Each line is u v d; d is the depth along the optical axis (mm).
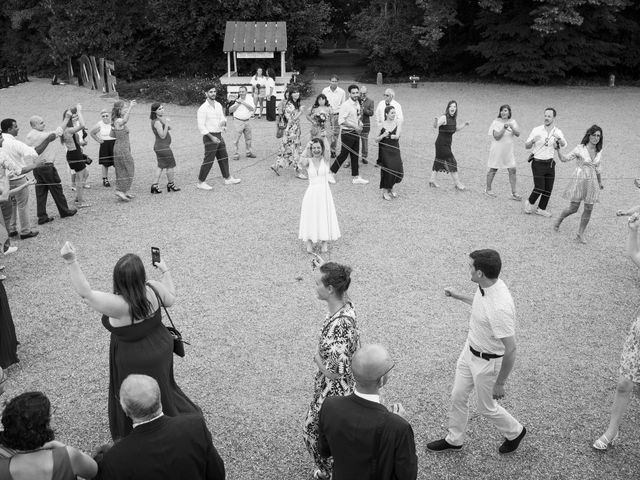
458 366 4473
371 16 28391
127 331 3969
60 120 17344
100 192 11164
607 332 6461
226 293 7227
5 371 5668
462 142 15055
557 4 22938
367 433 2979
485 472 4422
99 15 25609
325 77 28125
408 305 6961
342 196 10906
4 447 2893
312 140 7945
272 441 4730
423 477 4363
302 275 7703
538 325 6598
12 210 8750
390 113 10203
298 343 6137
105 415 5043
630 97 22047
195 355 5918
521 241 8930
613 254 8508
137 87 22781
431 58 28359
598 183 8633
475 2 28297
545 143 9547
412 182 11797
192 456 2994
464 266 8031
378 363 3021
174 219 9711
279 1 26031
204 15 26203
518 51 25328
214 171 12445
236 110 12891
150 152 13922
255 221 9617
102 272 7793
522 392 5398
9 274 7785
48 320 6629
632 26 26578
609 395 5359
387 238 8969
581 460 4547
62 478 2869
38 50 27891
